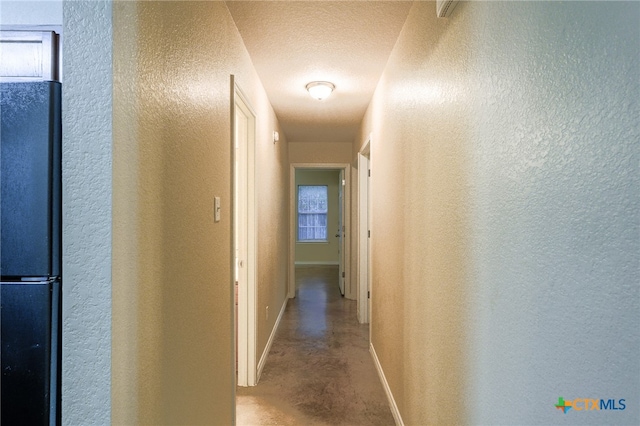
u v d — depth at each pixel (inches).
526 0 32.7
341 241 223.8
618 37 22.9
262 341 116.5
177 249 47.4
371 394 99.3
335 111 144.5
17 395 33.0
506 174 36.2
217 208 64.9
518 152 34.1
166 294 44.1
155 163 41.1
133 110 36.6
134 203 36.9
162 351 43.2
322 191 350.0
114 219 33.4
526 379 32.8
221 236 68.0
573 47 26.9
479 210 42.0
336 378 108.7
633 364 22.2
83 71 33.1
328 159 206.7
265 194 121.0
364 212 163.8
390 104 93.6
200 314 56.5
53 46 37.3
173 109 45.9
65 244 33.3
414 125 70.1
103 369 33.0
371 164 129.3
